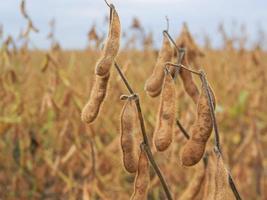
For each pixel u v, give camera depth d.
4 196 6.43
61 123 6.49
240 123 8.16
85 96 5.85
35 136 6.86
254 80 9.55
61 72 5.59
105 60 2.11
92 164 3.91
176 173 5.43
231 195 1.74
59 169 6.50
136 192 2.05
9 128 6.43
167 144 2.02
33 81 8.41
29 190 6.85
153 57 9.26
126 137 2.06
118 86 6.20
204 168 2.39
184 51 2.43
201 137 1.94
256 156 5.68
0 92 6.43
